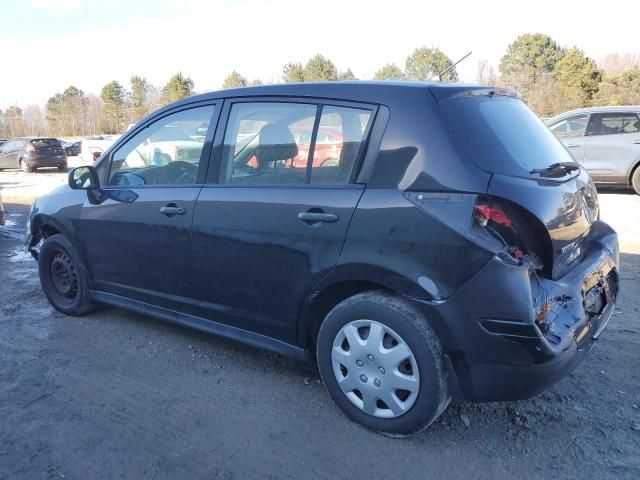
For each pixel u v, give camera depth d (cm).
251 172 344
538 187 273
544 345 255
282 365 385
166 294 396
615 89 4122
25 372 381
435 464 277
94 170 436
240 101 358
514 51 5050
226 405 335
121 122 7181
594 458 277
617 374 357
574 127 1114
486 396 273
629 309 465
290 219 314
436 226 264
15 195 1388
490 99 315
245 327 355
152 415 325
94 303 475
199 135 376
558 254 282
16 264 684
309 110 322
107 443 299
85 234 443
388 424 293
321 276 304
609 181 1080
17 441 302
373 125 295
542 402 328
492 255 254
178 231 371
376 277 283
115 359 399
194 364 389
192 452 290
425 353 273
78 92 7981
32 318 484
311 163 316
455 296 262
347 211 292
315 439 299
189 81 6281
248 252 335
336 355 306
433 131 276
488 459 280
